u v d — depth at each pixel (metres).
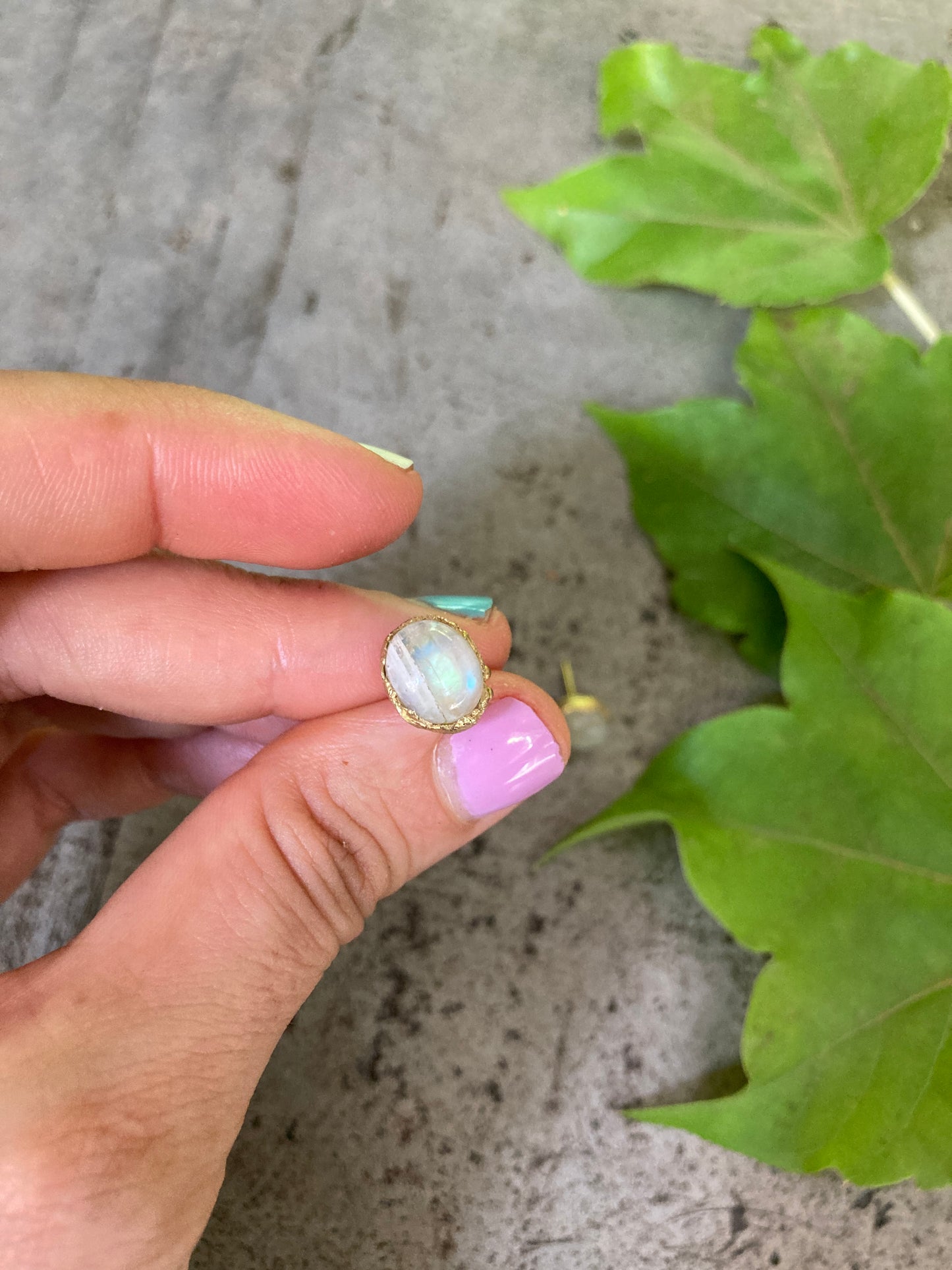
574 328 0.14
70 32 0.15
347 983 0.13
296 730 0.10
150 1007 0.09
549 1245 0.12
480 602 0.11
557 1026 0.12
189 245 0.14
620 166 0.13
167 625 0.10
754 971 0.12
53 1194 0.08
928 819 0.10
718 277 0.12
